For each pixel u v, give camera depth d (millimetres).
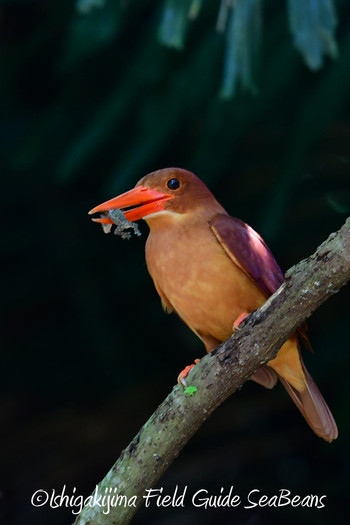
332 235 4875
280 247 9805
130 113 9344
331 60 8578
